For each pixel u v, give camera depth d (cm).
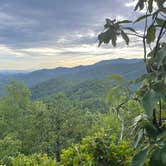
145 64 147
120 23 158
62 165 271
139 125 144
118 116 161
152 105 118
